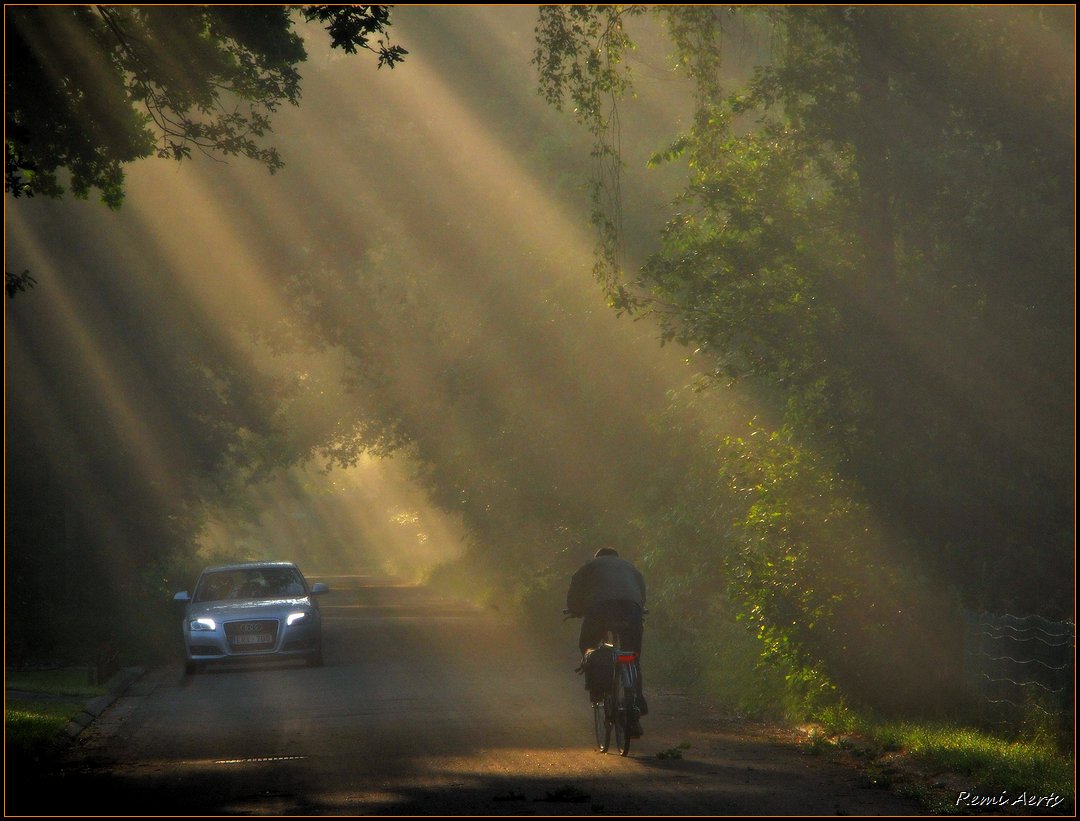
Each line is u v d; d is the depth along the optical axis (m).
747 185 52.94
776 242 52.09
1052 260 47.62
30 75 54.28
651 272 54.97
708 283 53.50
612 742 45.75
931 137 49.62
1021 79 47.62
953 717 48.59
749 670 60.06
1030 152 47.38
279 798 35.66
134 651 89.00
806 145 52.44
